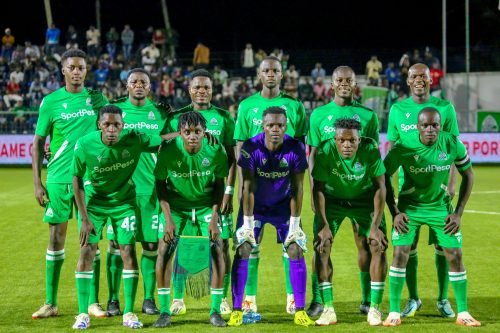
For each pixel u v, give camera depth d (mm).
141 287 9219
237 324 7367
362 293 7938
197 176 7379
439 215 7523
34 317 7691
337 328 7215
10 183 21859
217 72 32031
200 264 7652
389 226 13750
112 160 7379
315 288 7906
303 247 7422
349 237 12586
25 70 31297
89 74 31234
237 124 8414
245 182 7387
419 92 8289
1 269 10164
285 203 7641
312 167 8039
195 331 7117
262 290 9008
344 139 7238
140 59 33531
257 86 31609
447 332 7027
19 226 13977
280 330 7141
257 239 7676
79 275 7344
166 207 7465
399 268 7430
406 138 7703
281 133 7211
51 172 8070
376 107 29953
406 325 7336
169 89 30375
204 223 7602
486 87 31953
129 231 7492
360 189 7602
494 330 7094
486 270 9938
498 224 13914
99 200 7562
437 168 7418
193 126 7121
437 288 9031
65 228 7969
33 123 28469
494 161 27781
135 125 8344
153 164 8156
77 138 8141
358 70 35094
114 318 7793
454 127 8398
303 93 30500
